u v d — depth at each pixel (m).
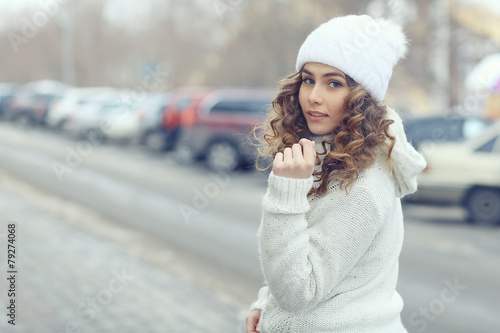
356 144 1.90
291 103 2.13
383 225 1.96
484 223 10.67
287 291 1.87
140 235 9.03
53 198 12.29
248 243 8.68
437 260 7.91
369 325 1.99
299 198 1.86
